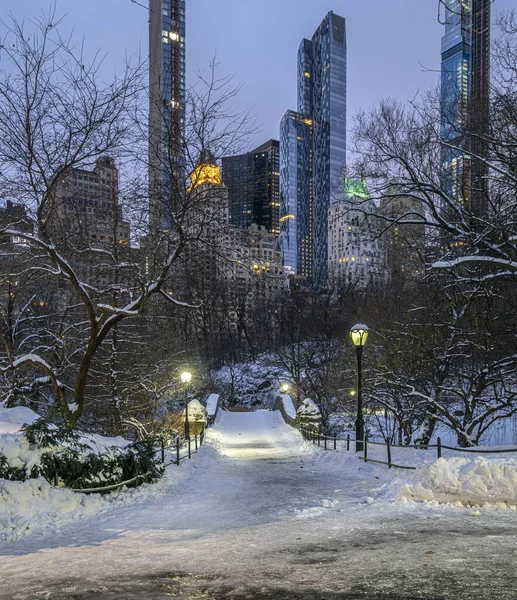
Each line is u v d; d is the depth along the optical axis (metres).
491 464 9.18
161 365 26.81
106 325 17.19
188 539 7.70
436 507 8.95
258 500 11.22
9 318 20.98
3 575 5.87
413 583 4.87
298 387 45.59
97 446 12.01
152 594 4.85
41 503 9.72
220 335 68.06
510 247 17.83
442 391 24.31
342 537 7.17
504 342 22.22
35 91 14.66
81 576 5.64
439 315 23.20
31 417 12.37
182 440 24.73
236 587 5.00
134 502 11.18
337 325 51.72
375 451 17.73
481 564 5.43
